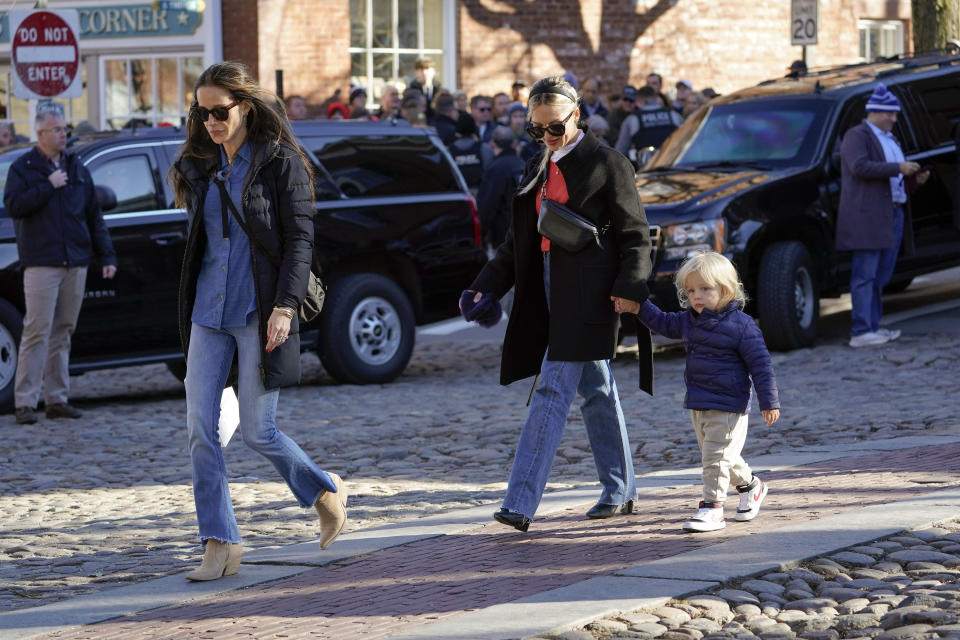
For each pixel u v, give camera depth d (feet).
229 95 41.45
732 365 44.83
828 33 189.47
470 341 111.96
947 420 66.64
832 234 94.43
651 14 173.17
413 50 159.74
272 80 149.79
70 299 80.48
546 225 45.06
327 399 85.61
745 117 100.78
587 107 145.38
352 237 90.33
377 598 39.17
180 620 38.22
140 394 94.22
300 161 42.37
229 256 42.11
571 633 34.76
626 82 172.45
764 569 39.34
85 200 80.48
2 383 82.02
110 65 153.28
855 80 102.32
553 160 45.24
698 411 45.34
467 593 39.04
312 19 150.82
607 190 44.98
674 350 99.91
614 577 39.32
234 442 73.51
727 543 42.47
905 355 87.35
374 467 65.16
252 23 148.97
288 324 41.50
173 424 79.92
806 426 67.72
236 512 55.83
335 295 90.12
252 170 41.60
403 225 92.68
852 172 90.79
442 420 76.69
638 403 78.38
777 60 183.21
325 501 44.24
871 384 79.25
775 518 46.03
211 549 42.52
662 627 35.09
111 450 72.13
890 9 195.31
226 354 42.63
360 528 51.11
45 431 77.61
